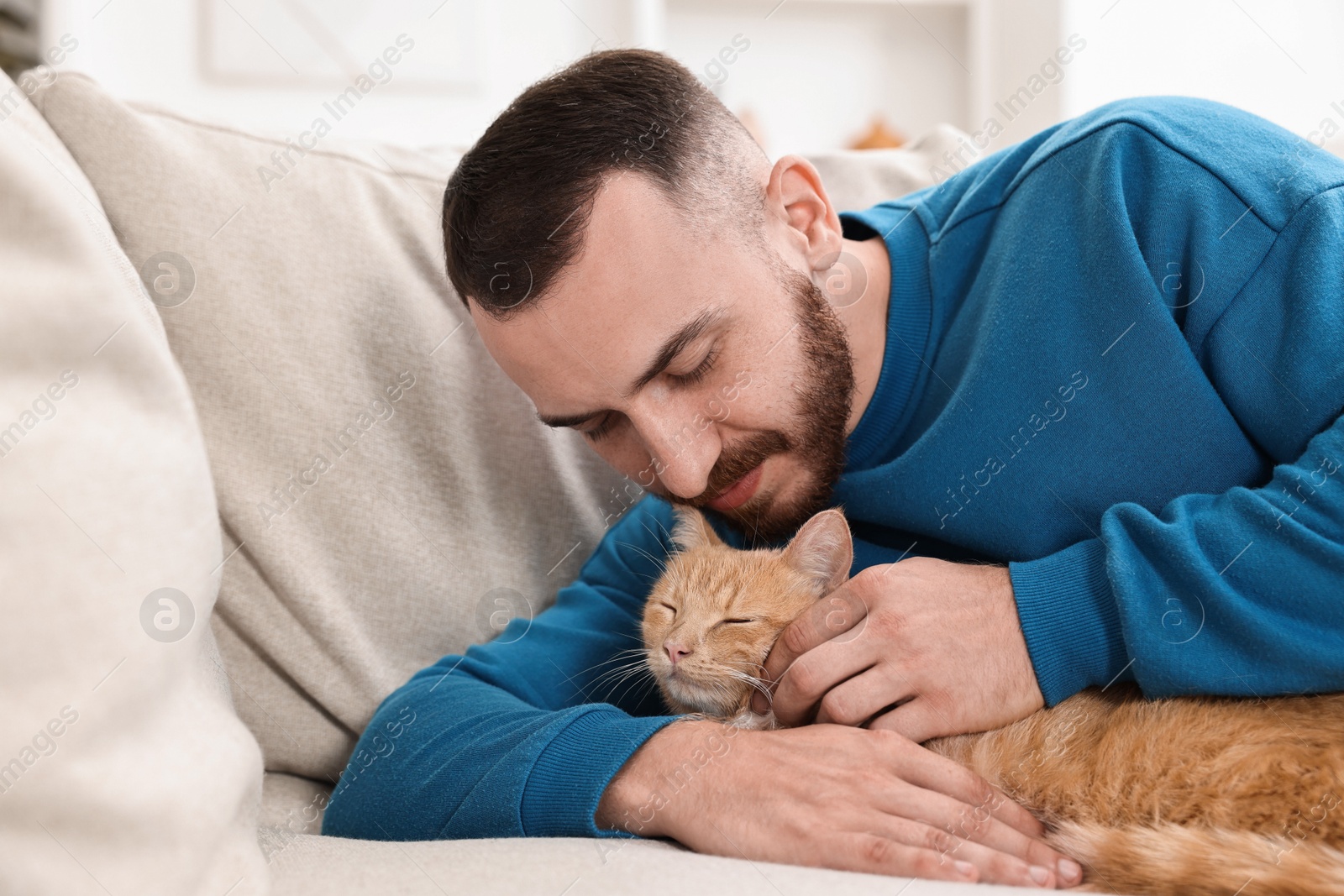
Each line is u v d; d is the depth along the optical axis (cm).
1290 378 105
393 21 302
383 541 140
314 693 135
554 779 99
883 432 133
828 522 128
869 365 135
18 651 69
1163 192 117
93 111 134
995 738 111
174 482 81
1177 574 102
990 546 122
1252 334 109
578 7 313
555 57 313
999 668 105
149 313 108
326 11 299
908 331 132
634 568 162
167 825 72
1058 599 105
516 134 106
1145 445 114
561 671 135
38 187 79
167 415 84
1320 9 291
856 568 138
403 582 141
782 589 144
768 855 91
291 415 136
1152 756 102
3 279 76
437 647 145
